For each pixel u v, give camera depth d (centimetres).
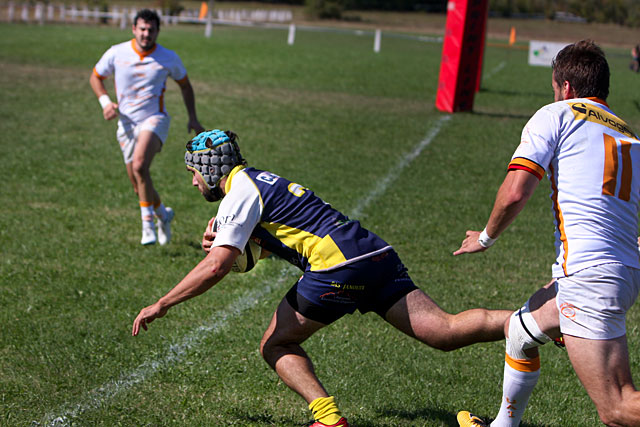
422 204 1588
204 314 962
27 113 2475
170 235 1256
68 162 1814
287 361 630
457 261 1232
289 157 2003
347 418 706
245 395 751
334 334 909
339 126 2533
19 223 1318
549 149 570
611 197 565
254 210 621
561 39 10131
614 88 4075
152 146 1214
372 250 630
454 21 2944
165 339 878
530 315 596
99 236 1273
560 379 810
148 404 727
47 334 873
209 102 2895
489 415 719
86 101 2775
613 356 547
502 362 851
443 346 634
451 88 2988
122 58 1234
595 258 551
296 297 633
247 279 1104
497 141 2403
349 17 11975
